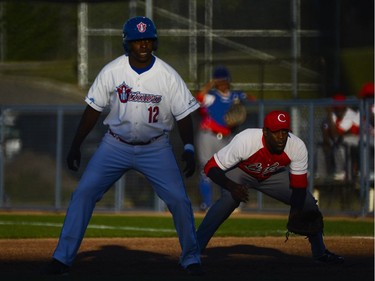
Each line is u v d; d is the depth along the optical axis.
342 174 46.72
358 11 75.56
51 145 49.81
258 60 56.31
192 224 23.27
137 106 22.47
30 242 32.97
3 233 36.84
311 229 25.62
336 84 59.88
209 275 23.31
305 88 58.56
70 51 72.00
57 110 49.41
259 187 26.00
